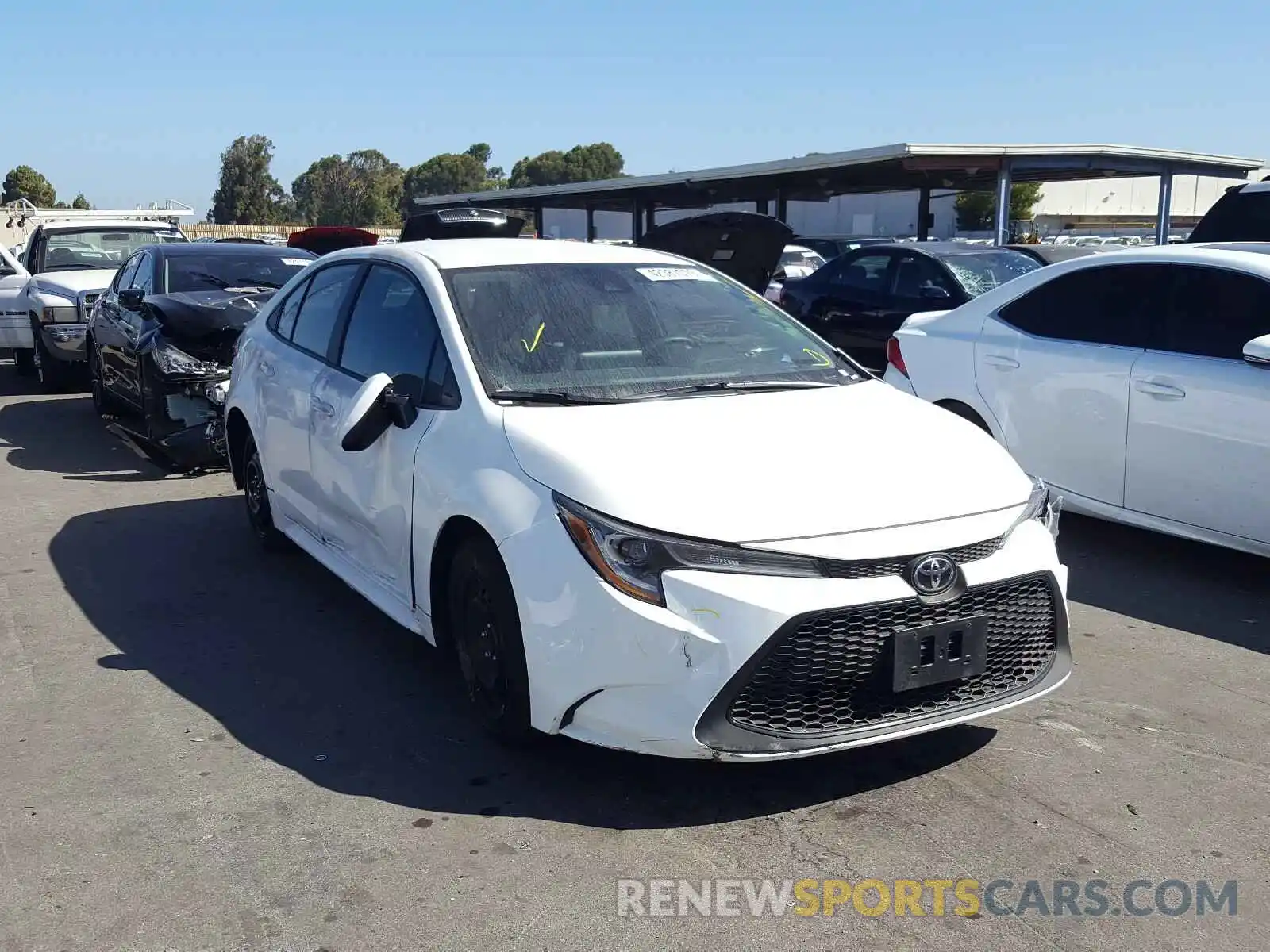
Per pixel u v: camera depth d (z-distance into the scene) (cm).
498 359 420
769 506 338
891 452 375
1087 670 467
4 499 751
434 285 452
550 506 349
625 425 379
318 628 512
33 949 287
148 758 389
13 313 1302
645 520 331
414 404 432
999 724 415
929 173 2416
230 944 289
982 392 662
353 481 466
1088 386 602
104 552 630
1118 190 5616
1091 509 610
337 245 1739
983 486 367
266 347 594
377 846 333
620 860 327
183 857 328
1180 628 514
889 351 732
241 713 424
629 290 477
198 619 525
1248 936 293
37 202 9050
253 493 627
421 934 293
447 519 388
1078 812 354
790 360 464
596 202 3397
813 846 335
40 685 450
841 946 290
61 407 1145
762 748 326
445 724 414
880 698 341
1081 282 626
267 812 352
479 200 3528
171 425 810
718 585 324
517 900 308
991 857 329
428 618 415
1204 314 564
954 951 288
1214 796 364
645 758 387
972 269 1056
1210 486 550
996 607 356
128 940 291
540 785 370
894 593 332
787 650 326
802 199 3127
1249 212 868
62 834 340
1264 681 455
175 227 1474
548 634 343
